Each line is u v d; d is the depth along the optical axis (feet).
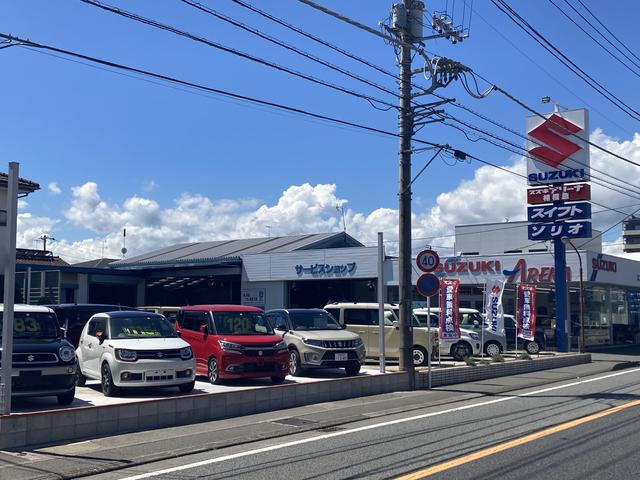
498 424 36.96
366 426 37.22
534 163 98.37
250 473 26.32
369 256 117.19
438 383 56.75
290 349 56.08
